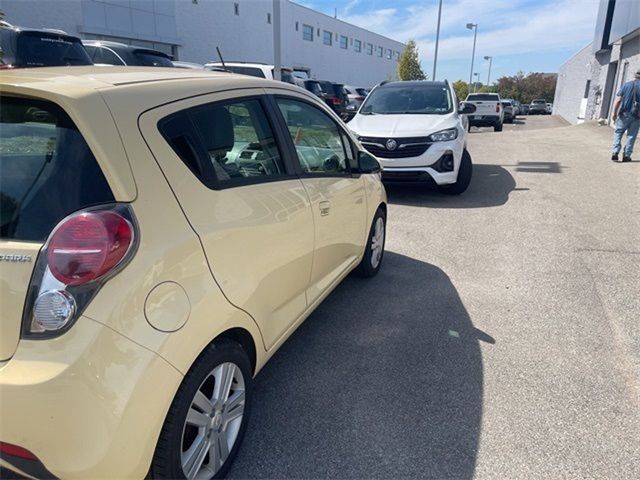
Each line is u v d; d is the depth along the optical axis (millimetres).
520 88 77062
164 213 1841
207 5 25250
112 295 1624
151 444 1738
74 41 8672
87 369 1554
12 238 1655
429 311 3926
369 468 2326
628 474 2293
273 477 2266
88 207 1672
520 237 5750
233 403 2232
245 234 2211
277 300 2564
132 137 1824
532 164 10648
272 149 2711
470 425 2613
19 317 1580
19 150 1761
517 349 3369
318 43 40531
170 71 2479
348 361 3213
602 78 24344
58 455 1552
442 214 6789
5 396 1525
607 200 7324
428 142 7141
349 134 3779
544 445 2471
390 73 57125
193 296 1871
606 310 3930
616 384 2975
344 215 3482
